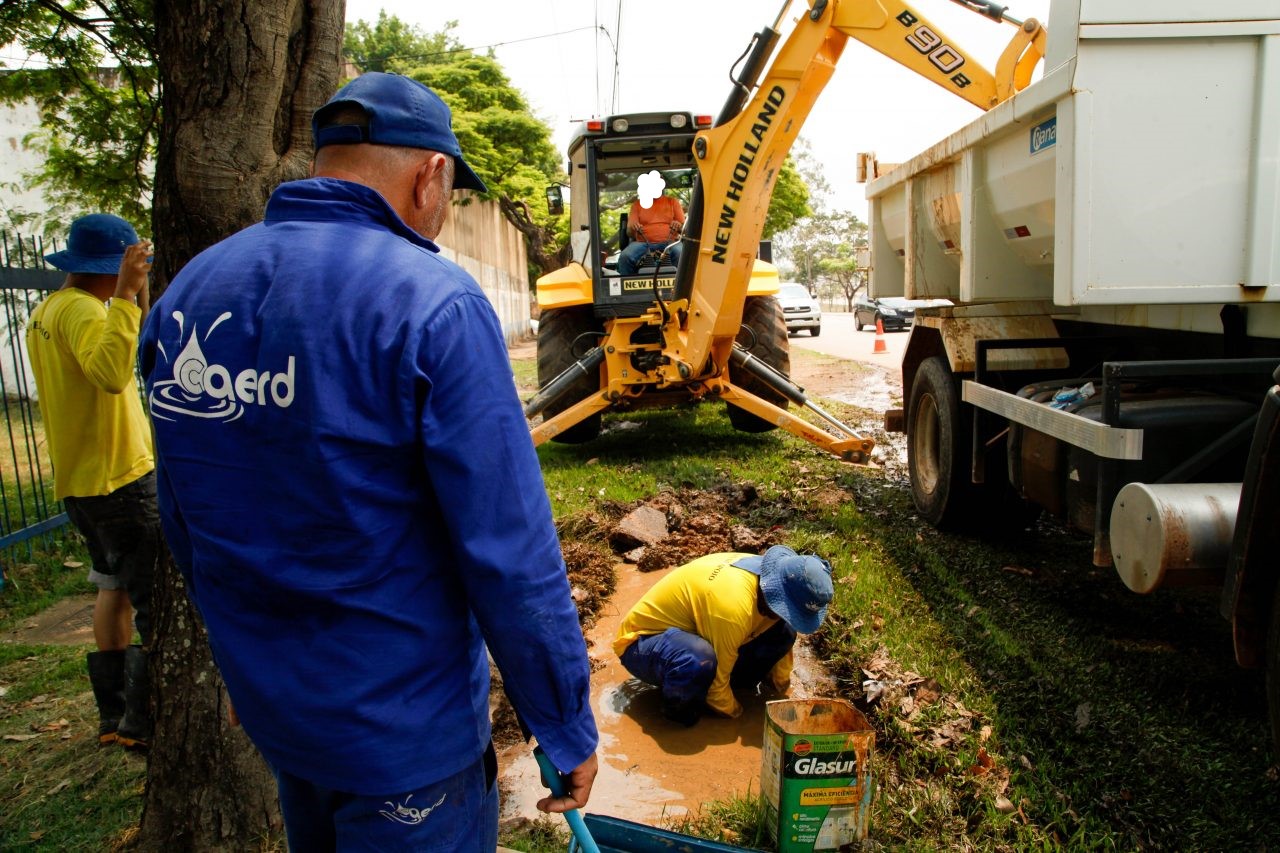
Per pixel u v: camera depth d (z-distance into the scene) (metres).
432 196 1.55
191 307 1.39
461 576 1.40
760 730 3.32
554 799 1.49
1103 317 3.99
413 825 1.44
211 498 1.36
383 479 1.33
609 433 8.89
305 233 1.38
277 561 1.33
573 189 8.02
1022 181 3.60
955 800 2.68
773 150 5.75
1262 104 2.89
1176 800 2.57
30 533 5.54
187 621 2.43
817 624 3.17
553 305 7.51
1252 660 2.29
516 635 1.37
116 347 2.81
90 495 3.09
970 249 4.09
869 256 6.21
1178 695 3.15
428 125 1.51
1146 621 3.84
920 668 3.44
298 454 1.30
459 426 1.32
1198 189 2.96
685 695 3.22
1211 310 3.29
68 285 3.19
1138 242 2.98
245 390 1.32
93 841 2.69
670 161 7.72
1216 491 2.70
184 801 2.46
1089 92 2.93
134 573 3.17
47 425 3.15
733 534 5.23
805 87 5.56
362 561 1.34
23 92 6.11
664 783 2.99
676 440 8.19
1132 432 2.94
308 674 1.35
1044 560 4.71
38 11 5.64
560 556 1.44
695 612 3.30
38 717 3.54
